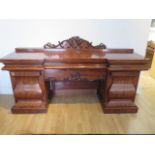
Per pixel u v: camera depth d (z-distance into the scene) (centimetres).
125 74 189
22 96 196
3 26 219
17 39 227
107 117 198
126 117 199
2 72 244
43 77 190
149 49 398
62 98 246
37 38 227
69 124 183
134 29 228
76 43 223
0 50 231
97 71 192
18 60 173
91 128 177
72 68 185
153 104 234
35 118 194
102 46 227
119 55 204
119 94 199
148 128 179
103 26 225
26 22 218
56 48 224
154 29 475
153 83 321
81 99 244
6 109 213
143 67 184
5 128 175
